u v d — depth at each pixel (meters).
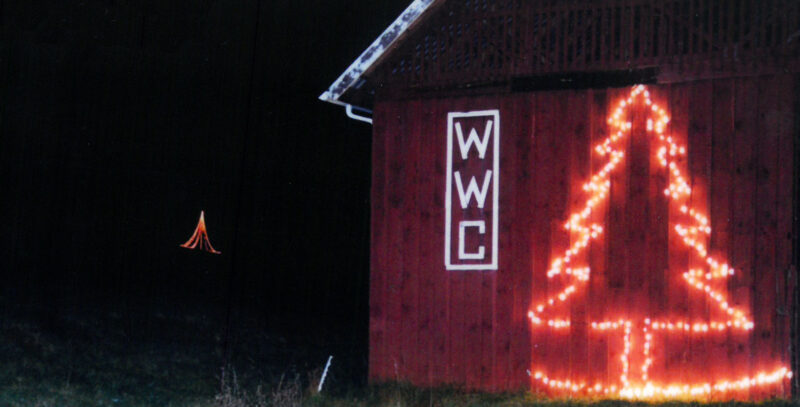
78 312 18.27
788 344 13.82
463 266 15.99
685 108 14.74
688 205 14.57
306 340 22.84
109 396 14.19
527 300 15.46
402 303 16.36
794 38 14.08
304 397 15.34
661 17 15.02
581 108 15.43
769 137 14.18
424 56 16.67
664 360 14.49
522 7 16.05
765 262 14.06
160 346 18.38
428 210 16.34
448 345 15.95
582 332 15.04
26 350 15.63
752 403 13.45
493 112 16.05
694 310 14.40
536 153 15.67
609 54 15.35
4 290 17.84
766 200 14.12
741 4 14.52
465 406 14.06
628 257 14.87
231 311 22.34
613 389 14.70
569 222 15.30
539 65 15.80
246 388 17.00
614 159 15.11
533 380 15.25
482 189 15.98
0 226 18.98
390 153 16.73
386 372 16.31
